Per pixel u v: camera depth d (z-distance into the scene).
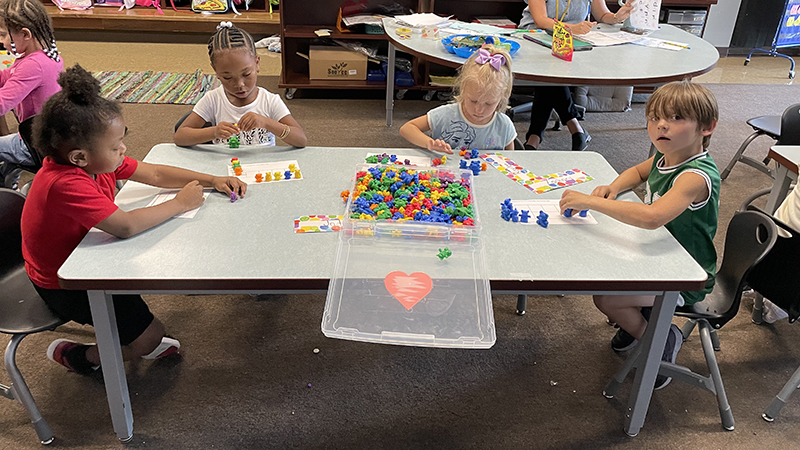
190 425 1.67
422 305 1.20
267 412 1.73
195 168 1.74
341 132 3.71
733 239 1.71
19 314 1.54
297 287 1.26
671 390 1.87
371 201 1.55
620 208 1.46
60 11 5.16
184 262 1.28
